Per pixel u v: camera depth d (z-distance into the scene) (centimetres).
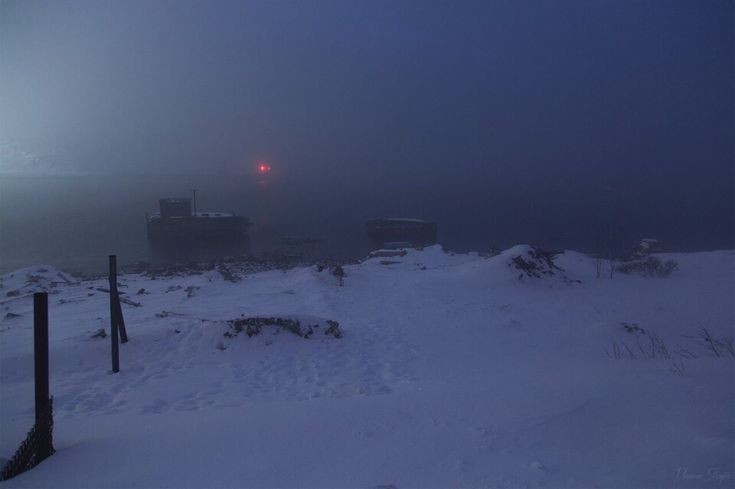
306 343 1034
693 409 409
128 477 338
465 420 418
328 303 1520
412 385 752
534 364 880
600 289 1833
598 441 365
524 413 429
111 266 874
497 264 1977
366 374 855
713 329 1223
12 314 1405
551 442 365
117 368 867
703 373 540
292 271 2477
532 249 2122
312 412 459
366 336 1138
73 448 424
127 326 1143
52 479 350
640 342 1105
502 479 305
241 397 727
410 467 327
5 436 515
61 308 1553
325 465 336
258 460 351
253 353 962
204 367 886
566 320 1362
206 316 1291
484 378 702
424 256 2817
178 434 421
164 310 1414
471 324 1284
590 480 303
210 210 9781
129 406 694
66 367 893
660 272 2061
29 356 934
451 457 341
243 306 1488
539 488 293
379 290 1808
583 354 1002
